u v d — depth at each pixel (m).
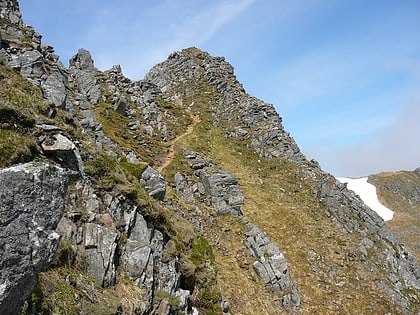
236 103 76.50
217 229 34.81
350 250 39.56
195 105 76.19
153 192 21.58
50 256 7.34
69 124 17.75
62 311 8.72
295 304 30.25
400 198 131.38
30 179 7.31
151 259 13.48
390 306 33.41
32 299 7.97
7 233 6.54
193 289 17.05
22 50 27.47
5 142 11.12
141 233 14.62
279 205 44.47
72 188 13.00
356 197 51.78
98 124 33.50
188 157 46.44
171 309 13.16
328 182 51.34
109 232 12.55
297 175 53.28
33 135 12.52
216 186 40.50
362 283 35.41
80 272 10.51
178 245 17.33
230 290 27.05
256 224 39.28
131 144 44.66
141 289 12.27
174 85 91.12
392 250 43.38
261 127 65.88
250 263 32.16
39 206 7.37
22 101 14.52
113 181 15.02
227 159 54.09
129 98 60.47
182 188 39.09
